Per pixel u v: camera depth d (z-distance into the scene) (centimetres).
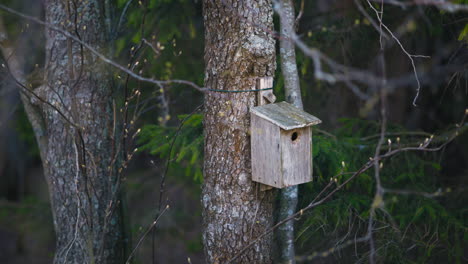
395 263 923
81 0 904
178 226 1395
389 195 1003
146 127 1027
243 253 755
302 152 723
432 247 908
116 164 945
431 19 1027
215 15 733
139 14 1016
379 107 1112
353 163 959
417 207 968
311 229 944
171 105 1141
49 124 912
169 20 1028
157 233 1365
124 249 989
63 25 892
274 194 786
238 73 727
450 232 968
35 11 1320
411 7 1021
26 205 1343
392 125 1085
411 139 1050
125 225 989
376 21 1040
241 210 755
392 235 927
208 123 763
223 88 737
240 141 743
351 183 976
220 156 752
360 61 1120
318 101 1163
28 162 2312
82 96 902
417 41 1151
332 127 1141
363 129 1080
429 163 1027
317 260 967
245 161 750
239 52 721
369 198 978
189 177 1437
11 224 1314
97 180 913
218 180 759
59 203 919
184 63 1141
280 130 693
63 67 899
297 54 1009
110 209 829
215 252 772
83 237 814
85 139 907
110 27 1016
